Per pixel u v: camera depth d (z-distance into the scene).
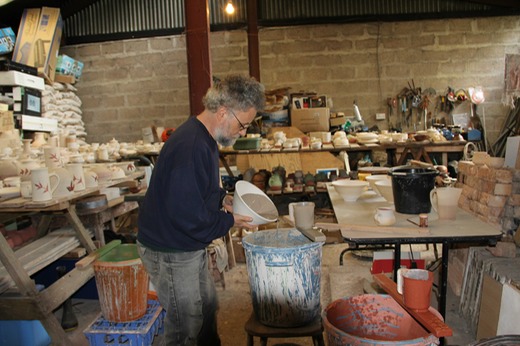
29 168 2.86
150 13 7.53
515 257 2.35
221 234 1.81
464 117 7.34
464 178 3.17
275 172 5.32
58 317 3.04
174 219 1.71
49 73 6.04
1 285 2.35
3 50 5.95
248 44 7.00
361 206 2.43
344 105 7.49
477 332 2.35
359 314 1.89
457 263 2.96
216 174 1.88
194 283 1.89
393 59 7.38
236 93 1.77
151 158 5.21
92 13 7.59
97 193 3.08
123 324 2.47
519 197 2.59
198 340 1.97
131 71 7.64
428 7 7.28
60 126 6.27
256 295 2.15
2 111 4.75
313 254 2.13
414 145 4.82
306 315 2.14
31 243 2.86
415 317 1.58
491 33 7.21
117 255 2.62
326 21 7.35
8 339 2.46
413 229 1.84
